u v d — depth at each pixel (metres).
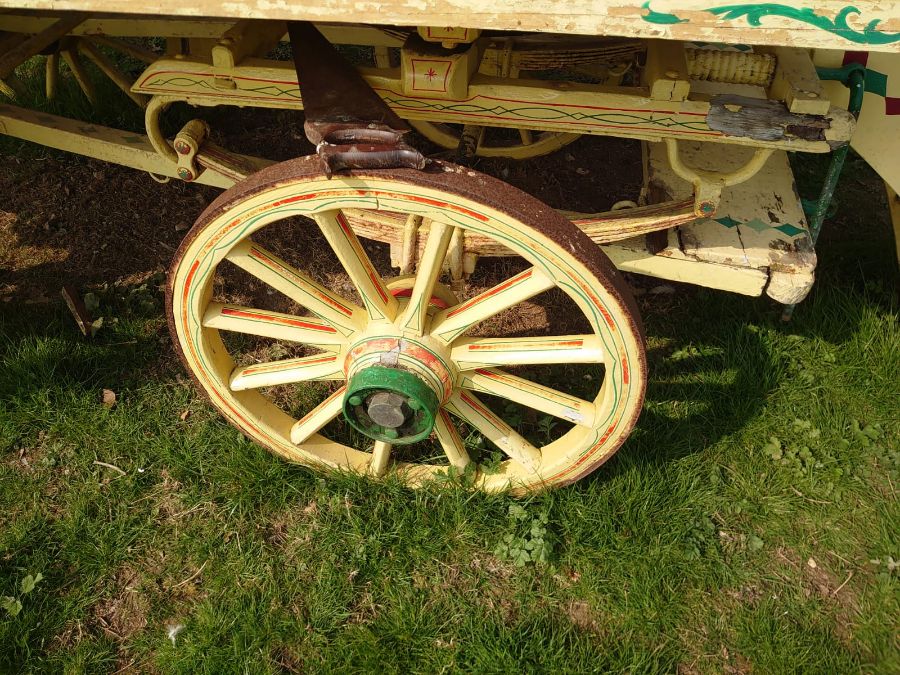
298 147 3.42
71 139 2.54
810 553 2.22
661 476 2.32
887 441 2.47
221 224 1.69
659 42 1.95
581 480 2.31
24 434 2.42
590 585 2.12
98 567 2.14
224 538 2.21
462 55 1.82
